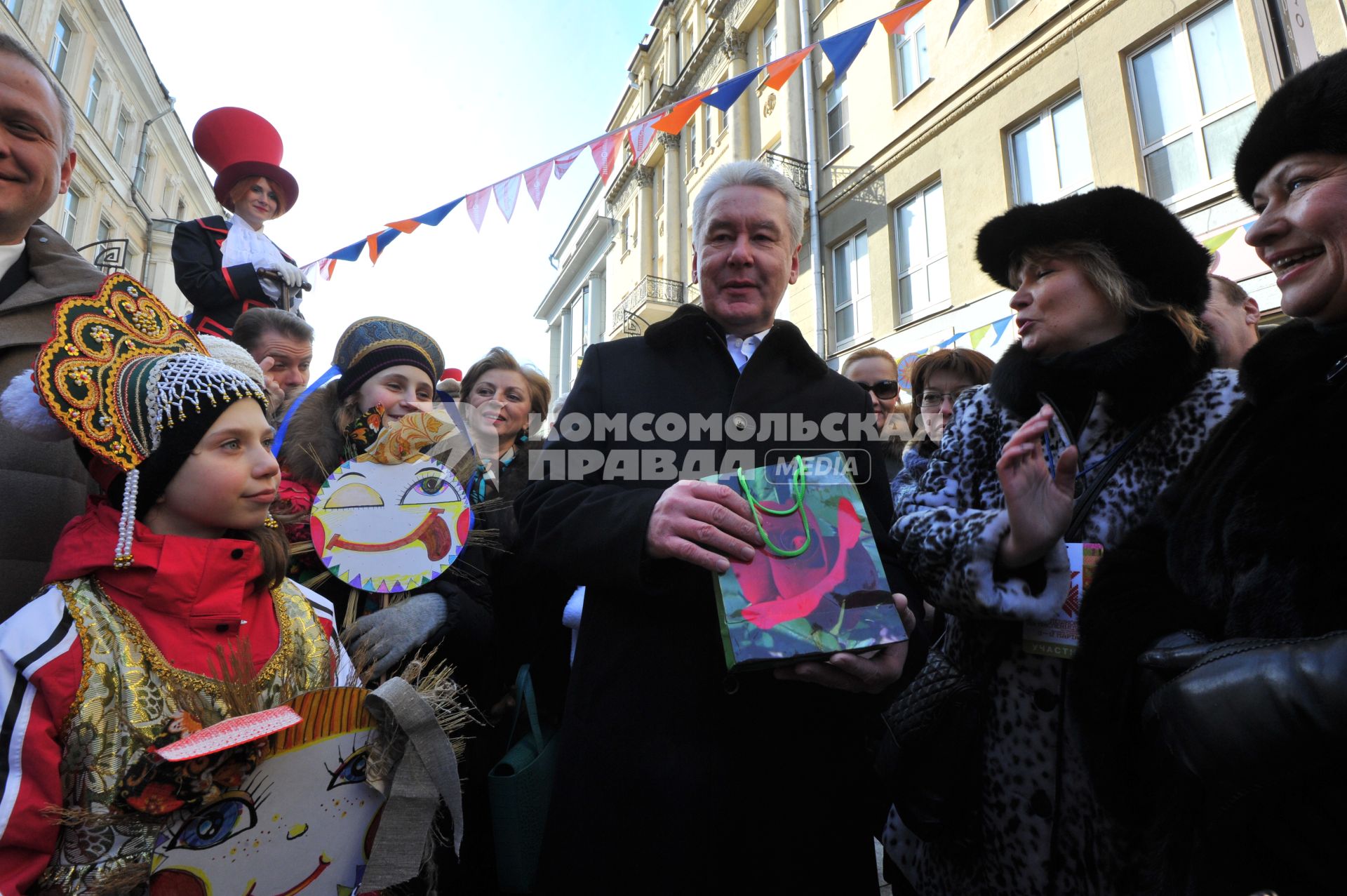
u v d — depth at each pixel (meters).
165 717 0.94
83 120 15.59
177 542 1.01
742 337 1.45
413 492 1.54
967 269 7.70
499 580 1.80
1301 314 0.88
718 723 1.12
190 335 1.26
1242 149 0.96
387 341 1.88
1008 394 1.27
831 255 10.19
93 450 0.98
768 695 1.14
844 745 1.18
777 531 1.06
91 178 16.45
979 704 1.16
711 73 13.68
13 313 1.32
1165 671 0.82
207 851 0.88
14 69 1.25
